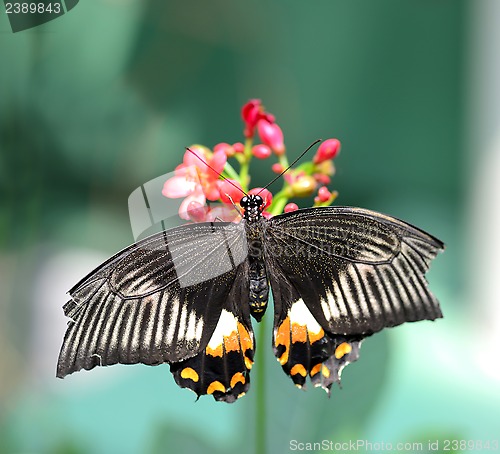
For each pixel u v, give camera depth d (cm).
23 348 114
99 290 96
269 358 100
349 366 100
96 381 105
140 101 120
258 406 99
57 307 115
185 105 124
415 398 104
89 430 103
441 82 130
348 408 100
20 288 115
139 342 96
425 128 131
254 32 121
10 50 113
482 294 125
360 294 96
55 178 121
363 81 130
